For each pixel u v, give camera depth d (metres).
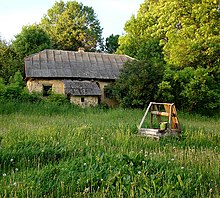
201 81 24.09
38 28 44.78
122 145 9.37
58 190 5.22
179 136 11.53
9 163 7.04
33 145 8.45
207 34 23.97
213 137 11.88
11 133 10.27
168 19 26.27
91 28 55.00
